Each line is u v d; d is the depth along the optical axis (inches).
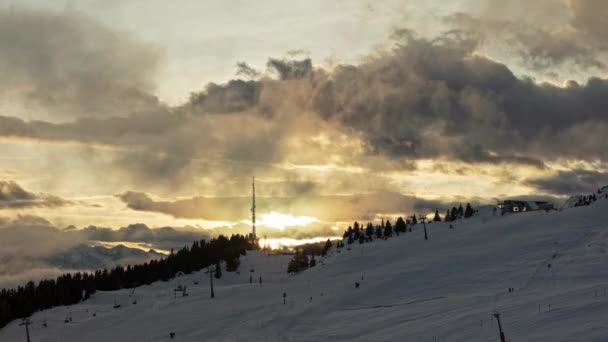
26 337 6894.7
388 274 5989.2
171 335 5201.8
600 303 3427.7
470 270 5575.8
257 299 6141.7
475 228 7583.7
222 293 6806.1
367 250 7746.1
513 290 4552.2
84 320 7332.7
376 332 4136.3
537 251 5693.9
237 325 5177.2
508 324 3467.0
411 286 5482.3
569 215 6830.7
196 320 5615.2
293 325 4825.3
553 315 3405.5
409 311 4552.2
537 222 6939.0
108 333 5797.2
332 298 5462.6
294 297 5846.5
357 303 5295.3
